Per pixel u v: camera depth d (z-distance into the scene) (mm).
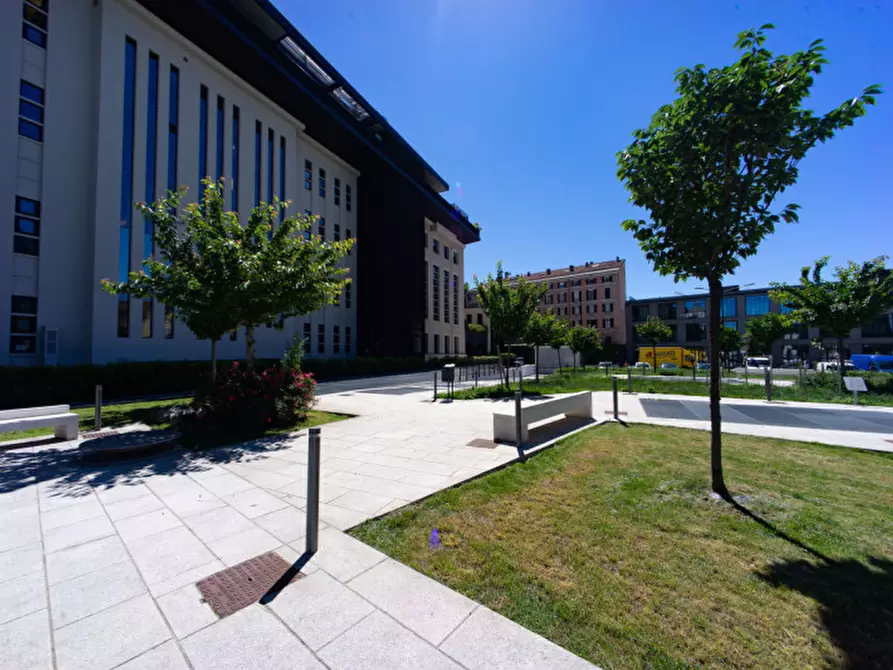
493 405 11539
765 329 33531
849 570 2910
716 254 4348
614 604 2498
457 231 47281
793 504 4133
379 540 3303
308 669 1934
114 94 16641
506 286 15328
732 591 2654
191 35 20125
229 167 21547
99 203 15961
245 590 2588
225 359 20516
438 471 5117
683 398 13375
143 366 14531
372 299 33125
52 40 15383
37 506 4020
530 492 4422
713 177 4320
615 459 5730
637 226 4785
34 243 14742
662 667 2004
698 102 4043
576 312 67250
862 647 2143
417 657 2012
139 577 2746
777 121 3615
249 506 4020
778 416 9734
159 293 9797
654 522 3682
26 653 2037
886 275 14609
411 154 34906
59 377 12516
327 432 7625
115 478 4898
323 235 29672
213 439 7016
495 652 2049
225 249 8414
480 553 3104
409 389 17125
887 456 6086
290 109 26141
